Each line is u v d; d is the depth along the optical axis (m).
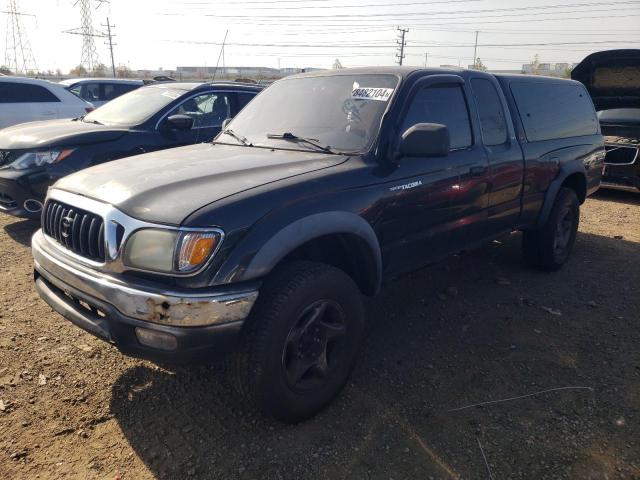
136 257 2.45
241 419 2.86
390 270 3.40
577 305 4.42
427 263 3.71
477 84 4.14
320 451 2.63
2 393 3.00
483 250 5.89
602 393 3.12
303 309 2.66
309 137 3.49
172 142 6.43
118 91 14.49
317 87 3.88
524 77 4.82
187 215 2.41
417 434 2.76
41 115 9.90
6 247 5.50
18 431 2.71
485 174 3.96
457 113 3.86
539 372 3.36
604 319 4.15
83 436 2.70
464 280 4.98
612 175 8.71
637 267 5.42
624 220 7.51
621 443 2.68
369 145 3.25
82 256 2.71
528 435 2.75
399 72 3.63
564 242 5.30
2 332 3.68
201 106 6.81
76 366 3.32
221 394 3.07
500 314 4.23
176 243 2.37
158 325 2.37
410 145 3.07
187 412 2.91
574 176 5.41
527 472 2.49
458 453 2.62
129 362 3.39
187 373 3.28
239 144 3.74
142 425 2.80
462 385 3.21
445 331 3.94
